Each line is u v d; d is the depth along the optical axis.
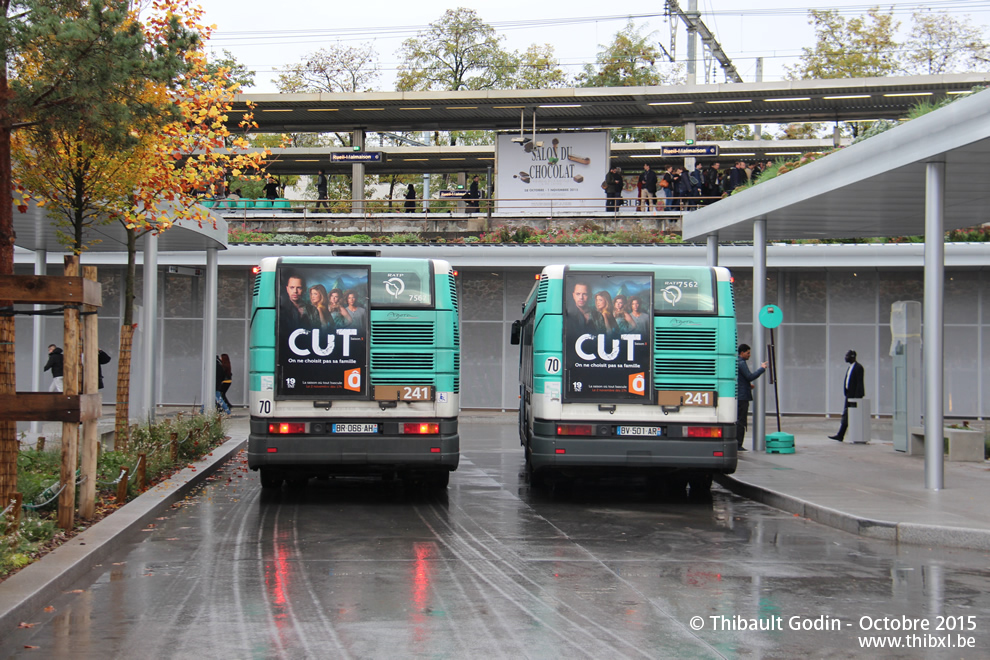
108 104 10.84
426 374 12.59
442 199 36.84
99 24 10.51
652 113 37.19
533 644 6.13
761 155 42.22
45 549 8.59
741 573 8.36
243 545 9.50
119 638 6.24
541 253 29.44
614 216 33.16
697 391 12.81
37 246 22.30
